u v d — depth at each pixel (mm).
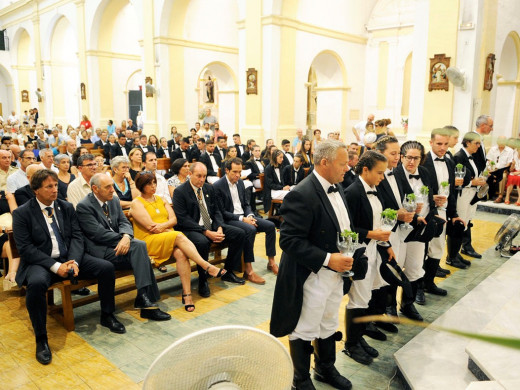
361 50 15289
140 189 4414
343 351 3223
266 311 3984
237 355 977
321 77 14992
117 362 3127
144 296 3775
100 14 17391
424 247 3641
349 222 2674
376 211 3070
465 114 7547
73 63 22203
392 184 3379
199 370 949
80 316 3906
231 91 17219
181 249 4094
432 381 2557
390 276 3031
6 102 28156
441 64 7711
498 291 2611
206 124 14758
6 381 2887
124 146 10695
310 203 2424
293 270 2480
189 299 4027
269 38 10969
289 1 11109
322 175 2512
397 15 14633
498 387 2182
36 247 3525
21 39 25391
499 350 2537
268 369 998
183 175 5863
